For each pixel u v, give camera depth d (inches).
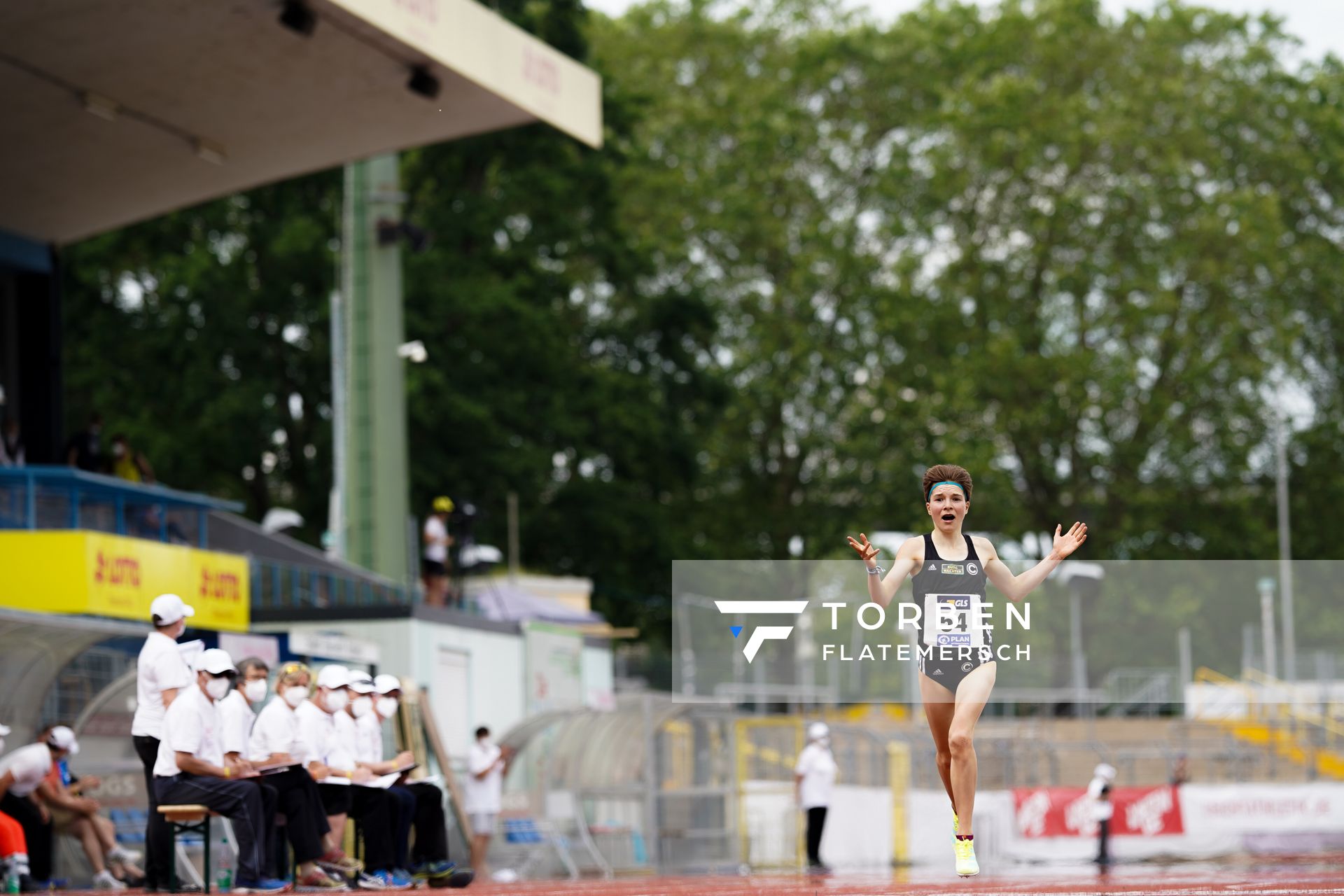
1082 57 6323.8
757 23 6658.5
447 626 3016.7
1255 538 5999.0
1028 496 6250.0
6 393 3607.3
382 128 3371.1
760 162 6230.3
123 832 2069.4
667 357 5935.0
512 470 5236.2
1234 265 6018.7
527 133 5521.7
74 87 3058.6
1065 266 6122.1
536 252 5561.0
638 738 3265.3
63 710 2081.7
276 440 5457.7
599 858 2950.3
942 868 3164.4
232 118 3267.7
